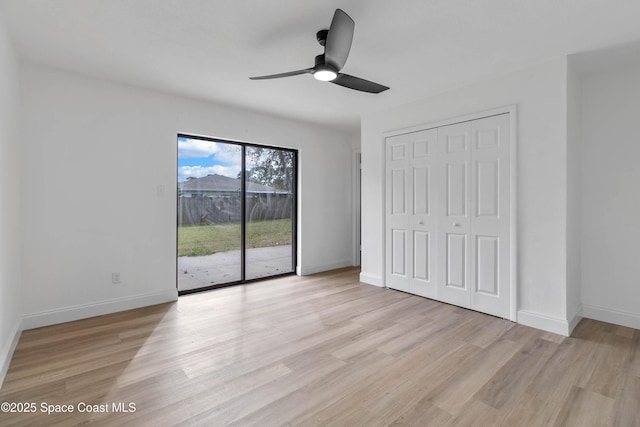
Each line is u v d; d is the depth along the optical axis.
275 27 2.19
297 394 1.85
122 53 2.57
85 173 3.01
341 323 2.91
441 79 3.10
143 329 2.77
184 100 3.63
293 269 4.92
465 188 3.24
